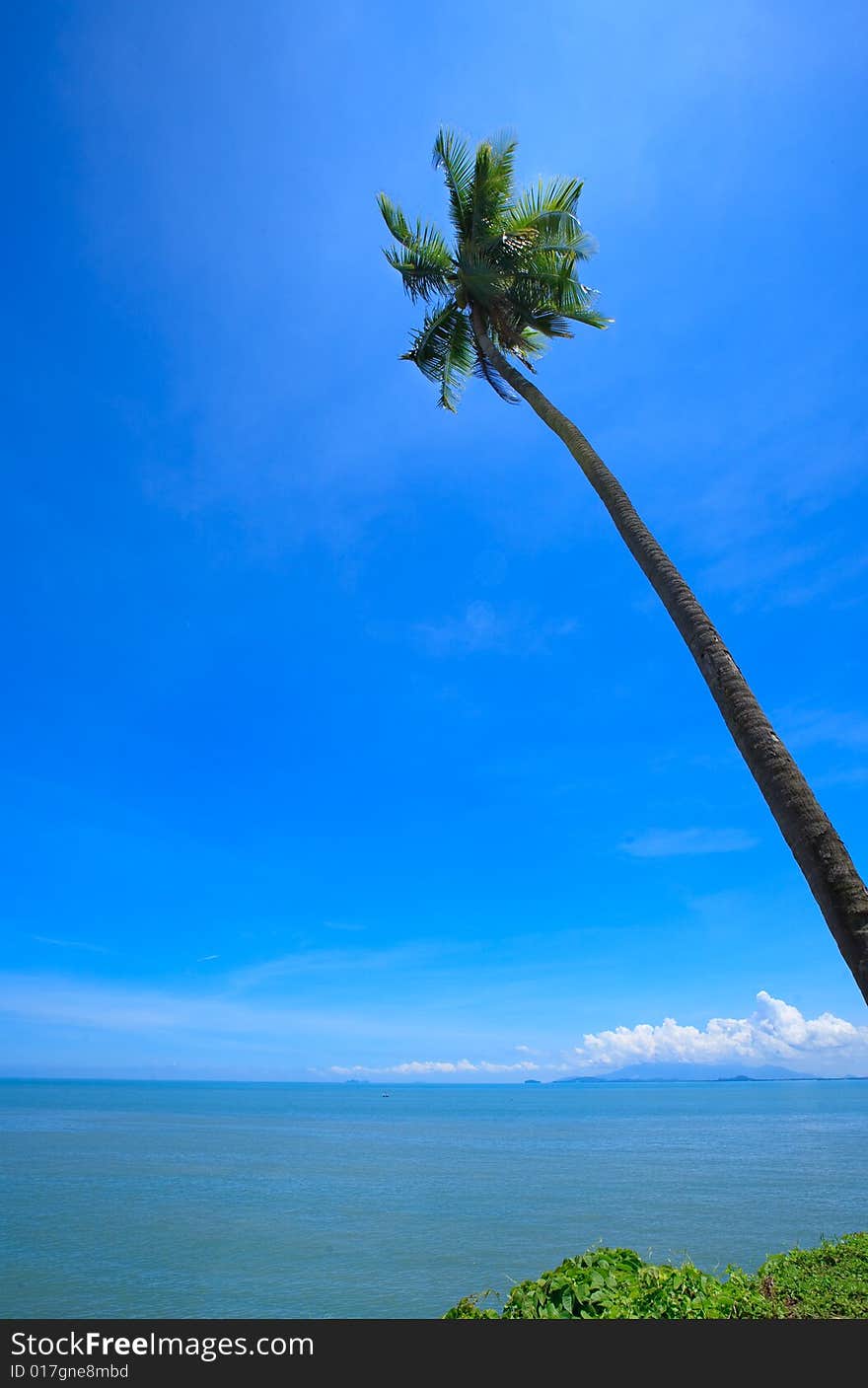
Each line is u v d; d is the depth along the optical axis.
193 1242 27.17
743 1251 23.48
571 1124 117.00
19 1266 23.42
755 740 8.20
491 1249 25.58
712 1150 66.94
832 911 7.01
